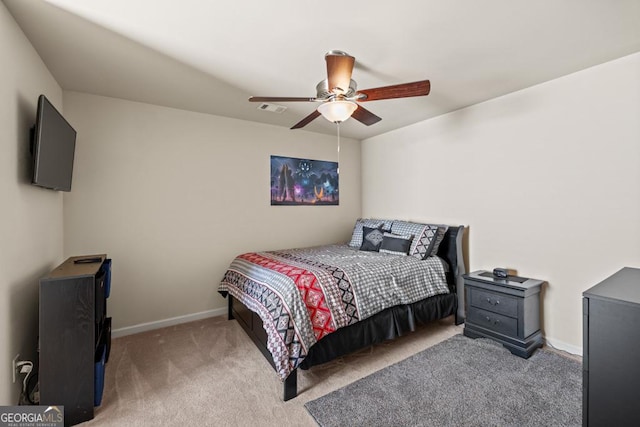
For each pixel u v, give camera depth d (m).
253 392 1.98
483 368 2.22
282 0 1.53
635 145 2.13
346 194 4.56
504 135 2.88
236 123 3.58
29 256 1.85
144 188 3.04
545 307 2.61
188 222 3.29
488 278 2.69
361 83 2.56
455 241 3.15
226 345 2.68
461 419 1.69
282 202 3.94
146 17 1.66
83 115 2.76
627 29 1.81
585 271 2.38
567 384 2.01
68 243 2.69
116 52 2.04
